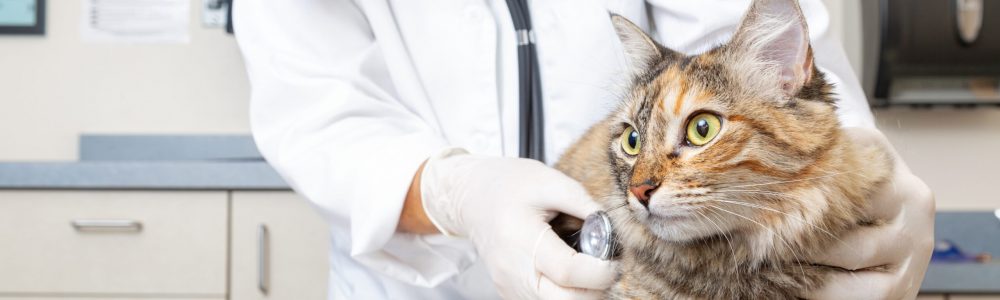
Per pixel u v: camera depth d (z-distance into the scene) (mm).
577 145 880
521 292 737
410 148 911
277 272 1795
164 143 2326
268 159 990
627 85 774
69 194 1774
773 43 663
